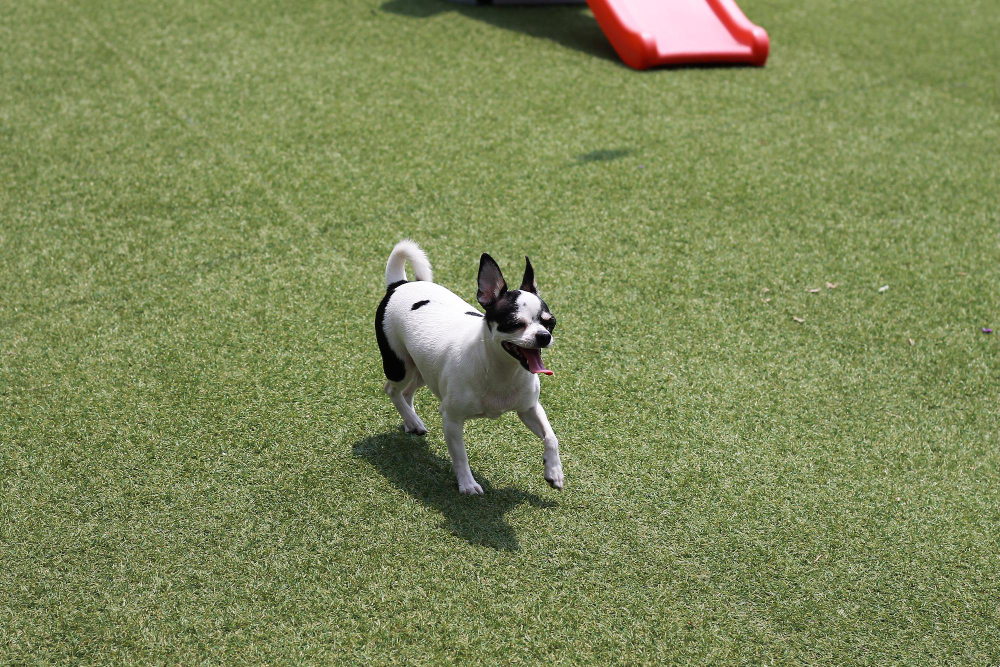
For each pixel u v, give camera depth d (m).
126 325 5.02
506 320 3.30
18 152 6.86
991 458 4.21
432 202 6.41
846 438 4.32
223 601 3.34
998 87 8.76
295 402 4.45
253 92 7.98
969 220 6.41
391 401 4.48
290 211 6.25
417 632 3.23
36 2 9.61
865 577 3.54
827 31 10.16
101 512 3.75
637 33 8.70
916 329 5.18
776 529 3.76
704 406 4.51
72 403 4.39
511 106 7.94
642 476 4.04
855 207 6.54
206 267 5.58
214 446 4.14
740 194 6.66
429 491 3.90
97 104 7.65
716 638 3.25
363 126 7.48
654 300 5.38
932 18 10.65
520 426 4.32
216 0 9.93
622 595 3.41
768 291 5.51
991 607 3.41
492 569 3.50
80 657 3.12
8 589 3.37
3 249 5.69
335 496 3.86
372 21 9.63
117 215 6.12
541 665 3.12
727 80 8.70
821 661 3.18
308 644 3.17
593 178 6.80
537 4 10.55
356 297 5.33
